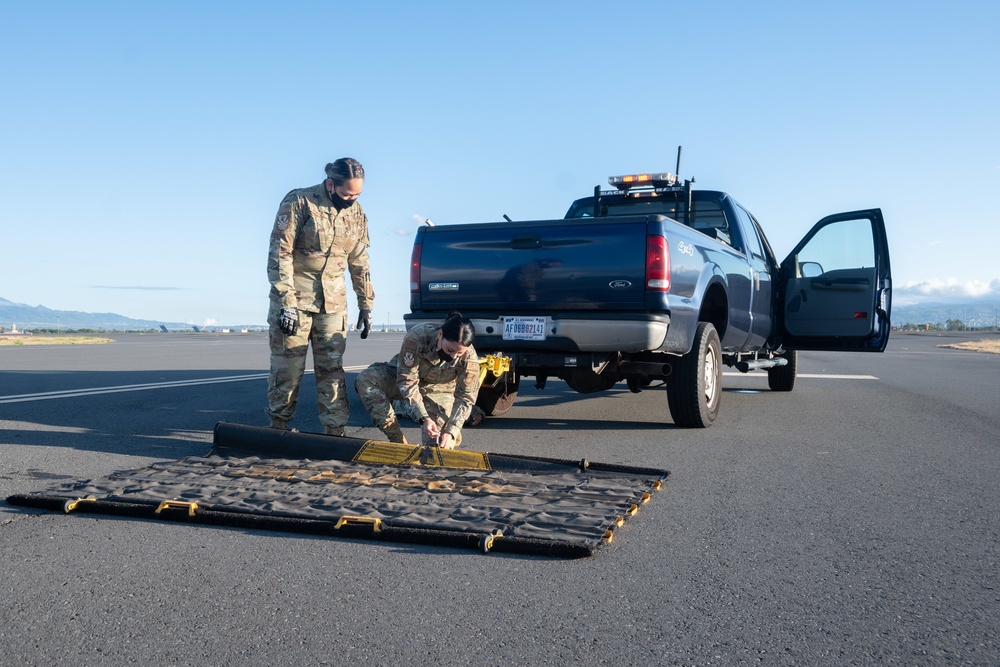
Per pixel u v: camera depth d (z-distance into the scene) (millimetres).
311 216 5148
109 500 3748
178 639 2375
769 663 2252
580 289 5773
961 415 7582
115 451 5277
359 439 4707
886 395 9477
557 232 5848
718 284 6758
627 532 3471
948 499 4172
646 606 2654
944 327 115125
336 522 3367
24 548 3186
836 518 3775
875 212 8367
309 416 7316
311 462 4562
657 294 5598
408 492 3924
